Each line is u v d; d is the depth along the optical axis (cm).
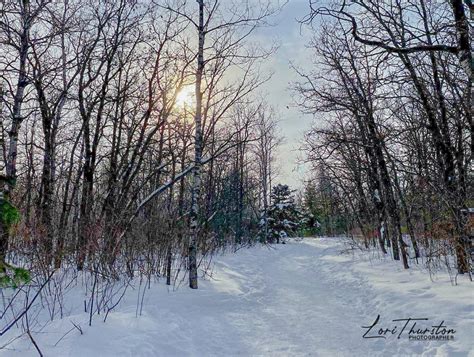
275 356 483
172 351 463
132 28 1009
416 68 911
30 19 803
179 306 644
